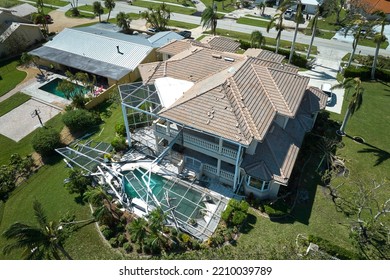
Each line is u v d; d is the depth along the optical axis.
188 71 36.78
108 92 48.28
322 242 25.81
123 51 54.72
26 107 47.88
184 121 29.09
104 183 32.69
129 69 51.38
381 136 39.94
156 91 34.62
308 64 56.69
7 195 33.97
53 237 22.39
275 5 92.00
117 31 68.81
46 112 46.66
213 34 64.25
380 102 46.69
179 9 89.50
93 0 97.88
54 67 57.94
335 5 76.88
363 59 58.06
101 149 37.00
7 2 91.81
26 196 33.56
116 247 27.39
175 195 31.52
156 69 37.84
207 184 32.62
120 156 36.47
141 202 30.56
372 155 36.81
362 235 27.08
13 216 31.58
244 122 28.52
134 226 26.97
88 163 34.41
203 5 92.75
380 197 31.28
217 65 36.78
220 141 28.91
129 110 36.28
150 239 26.03
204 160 33.69
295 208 30.25
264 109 30.88
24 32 66.12
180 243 26.91
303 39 69.19
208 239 26.98
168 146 32.62
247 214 29.59
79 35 59.09
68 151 36.84
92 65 52.78
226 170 31.95
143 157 36.25
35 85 53.38
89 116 41.84
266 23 78.88
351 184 32.84
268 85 33.38
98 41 57.12
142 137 37.97
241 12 86.94
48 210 31.45
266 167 29.31
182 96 32.59
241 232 28.00
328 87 46.94
